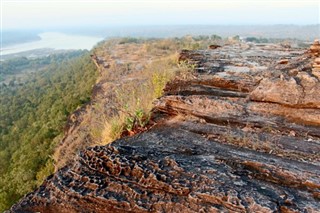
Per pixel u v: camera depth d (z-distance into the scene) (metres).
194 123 5.62
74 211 3.87
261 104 5.88
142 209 3.71
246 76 7.43
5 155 46.91
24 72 167.88
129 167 4.17
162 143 4.89
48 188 4.27
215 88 7.02
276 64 8.09
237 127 5.35
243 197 3.57
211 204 3.57
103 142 6.35
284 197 3.57
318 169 4.11
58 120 39.03
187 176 3.94
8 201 25.34
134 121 5.99
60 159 15.45
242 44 13.41
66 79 79.50
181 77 7.70
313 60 7.21
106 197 3.90
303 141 4.85
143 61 40.28
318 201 3.55
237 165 4.21
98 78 45.28
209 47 12.75
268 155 4.49
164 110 6.21
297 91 5.82
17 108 75.69
